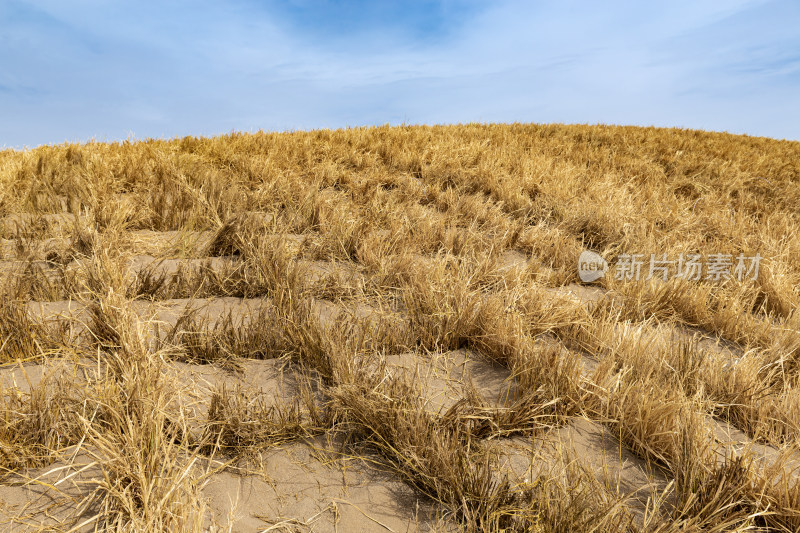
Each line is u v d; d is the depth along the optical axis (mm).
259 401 2191
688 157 9625
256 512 1644
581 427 2184
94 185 5105
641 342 2713
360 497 1737
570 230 5012
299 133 9984
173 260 3822
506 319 2832
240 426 1941
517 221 5090
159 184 5746
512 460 1924
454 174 6793
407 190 6059
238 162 6754
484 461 1827
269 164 6434
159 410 1799
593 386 2312
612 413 2221
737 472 1735
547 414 2156
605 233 4785
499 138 10164
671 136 13023
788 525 1657
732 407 2316
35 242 3898
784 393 2344
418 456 1812
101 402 1840
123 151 7391
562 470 1848
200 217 4715
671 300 3479
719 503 1643
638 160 8977
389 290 3471
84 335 2568
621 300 3523
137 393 1894
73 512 1583
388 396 2018
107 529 1455
